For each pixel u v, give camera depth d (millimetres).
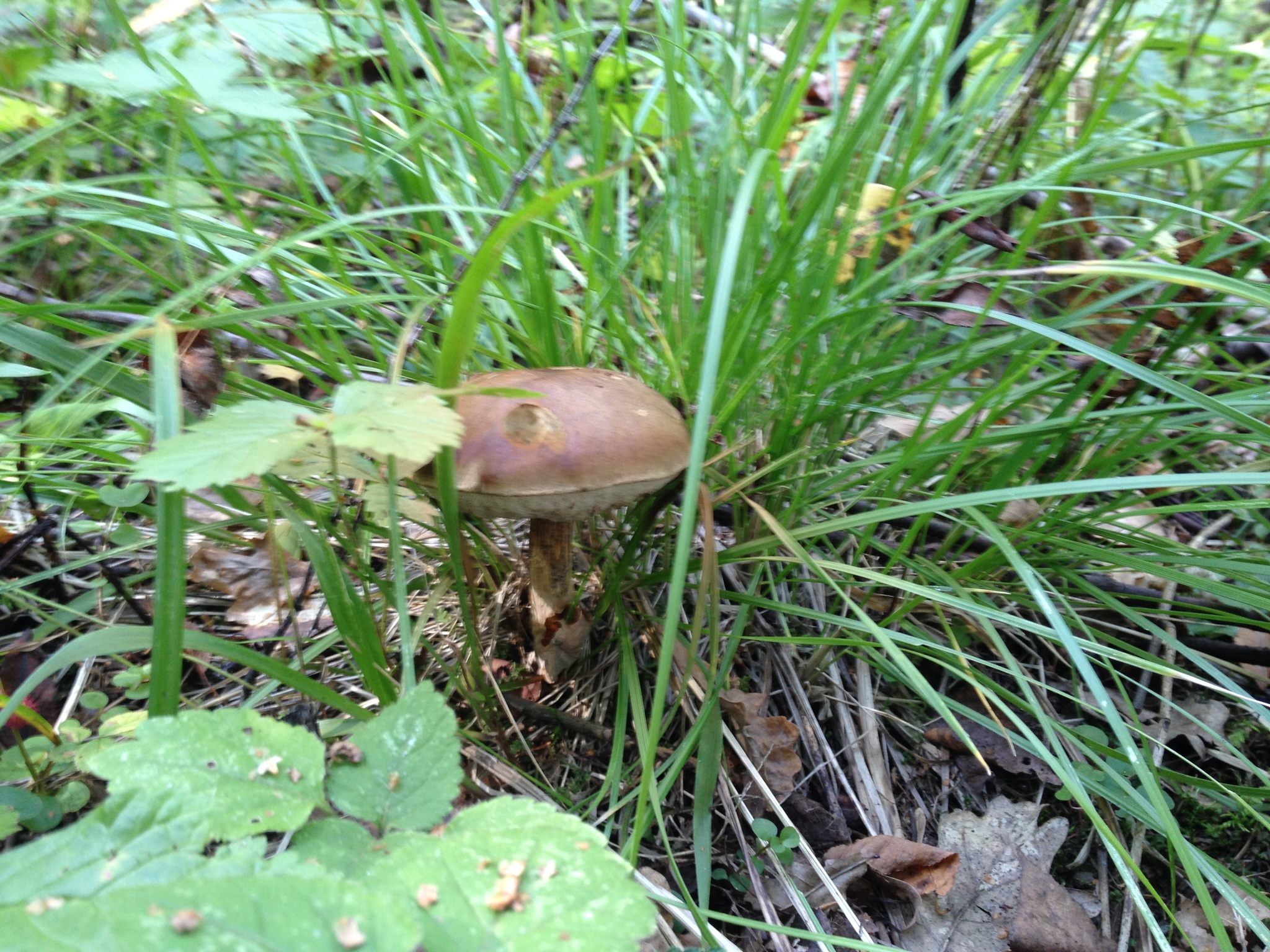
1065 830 355
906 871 332
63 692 345
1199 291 370
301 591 339
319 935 173
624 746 349
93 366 295
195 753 215
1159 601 384
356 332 411
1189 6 608
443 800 226
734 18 406
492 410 287
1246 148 300
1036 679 401
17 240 447
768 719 361
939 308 367
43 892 185
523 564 369
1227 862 358
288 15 413
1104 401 408
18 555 339
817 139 429
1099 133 470
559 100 470
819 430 415
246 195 474
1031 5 470
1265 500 344
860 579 401
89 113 360
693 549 385
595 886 194
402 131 407
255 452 214
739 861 330
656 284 449
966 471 420
